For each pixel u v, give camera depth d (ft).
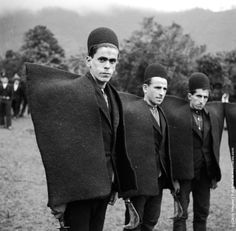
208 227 18.30
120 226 18.02
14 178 25.66
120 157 9.91
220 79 67.77
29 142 40.93
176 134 14.78
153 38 75.82
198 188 15.46
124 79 74.23
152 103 13.53
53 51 130.93
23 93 65.36
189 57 72.49
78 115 8.79
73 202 9.09
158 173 13.43
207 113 15.35
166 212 20.62
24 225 17.19
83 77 9.21
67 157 8.63
